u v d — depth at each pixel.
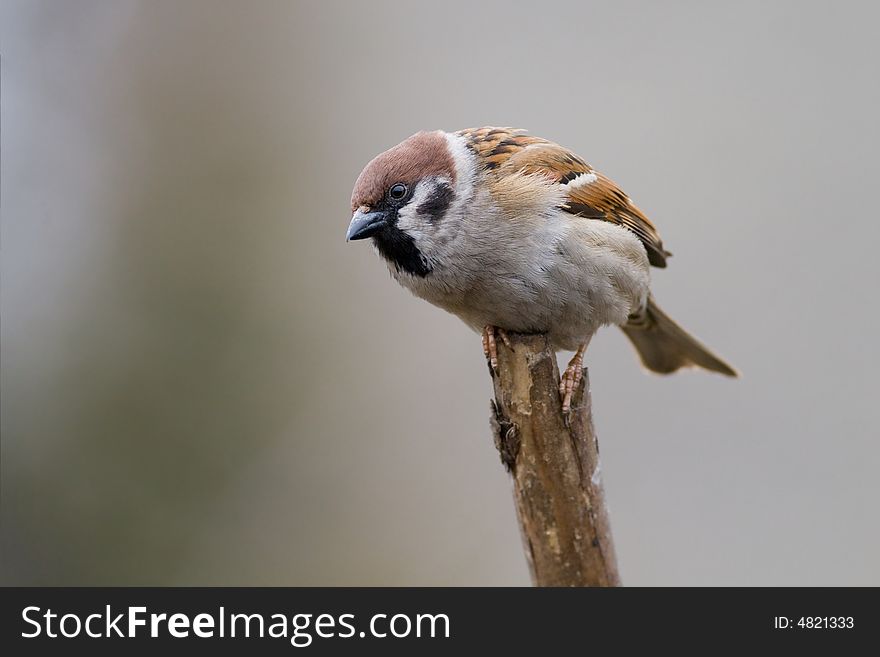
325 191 14.23
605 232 8.23
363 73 14.45
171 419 13.07
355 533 12.52
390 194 8.09
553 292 8.02
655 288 11.98
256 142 14.40
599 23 13.45
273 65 14.64
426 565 12.17
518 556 12.13
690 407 11.80
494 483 12.48
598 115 12.76
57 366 12.93
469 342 13.07
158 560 12.46
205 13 14.56
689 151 12.40
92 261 13.45
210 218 14.05
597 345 12.17
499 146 8.27
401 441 12.79
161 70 14.30
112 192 13.77
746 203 12.20
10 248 13.13
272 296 13.86
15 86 13.60
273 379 13.39
